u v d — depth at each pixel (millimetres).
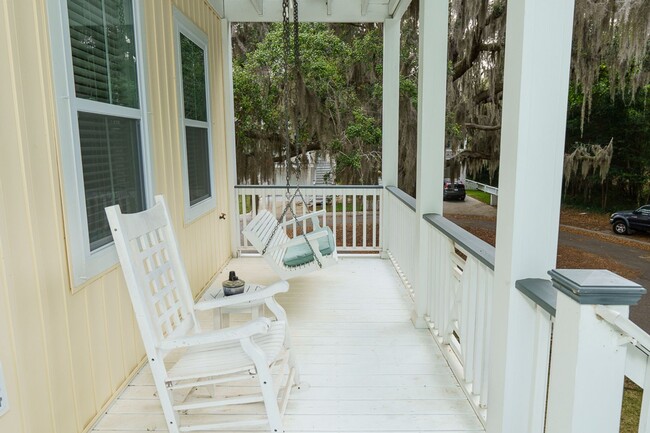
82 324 2043
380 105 8234
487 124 6375
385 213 5340
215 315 2535
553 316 1346
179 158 3490
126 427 2104
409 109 7770
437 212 3172
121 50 2498
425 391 2398
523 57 1512
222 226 4969
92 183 2166
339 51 8141
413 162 7793
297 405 2264
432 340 3049
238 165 8328
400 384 2471
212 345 2150
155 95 2986
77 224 1988
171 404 1902
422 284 3221
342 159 8203
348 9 4953
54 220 1827
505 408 1695
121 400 2340
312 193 5430
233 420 2129
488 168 6332
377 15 4984
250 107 8156
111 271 2346
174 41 3400
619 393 1188
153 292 2578
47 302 1773
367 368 2654
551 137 1554
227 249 5227
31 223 1677
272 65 8047
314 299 3922
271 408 1894
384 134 5230
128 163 2584
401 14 4680
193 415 2174
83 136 2080
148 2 2883
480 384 2148
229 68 5109
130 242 1842
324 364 2707
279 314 2299
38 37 1741
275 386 2045
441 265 2859
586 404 1192
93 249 2166
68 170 1926
